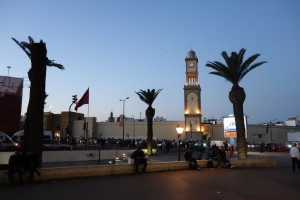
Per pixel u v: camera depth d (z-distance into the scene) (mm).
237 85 21297
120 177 13078
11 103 22969
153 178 12898
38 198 8711
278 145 46500
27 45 17031
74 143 40312
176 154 33000
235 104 21016
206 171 15617
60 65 18922
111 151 26609
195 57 79250
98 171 13398
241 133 20500
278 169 17375
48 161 23531
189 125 75438
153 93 31266
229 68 21297
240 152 20328
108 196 9109
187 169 16172
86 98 25812
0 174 11000
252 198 9023
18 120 23266
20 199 8570
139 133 82500
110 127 86875
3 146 22828
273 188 10766
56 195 9172
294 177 13805
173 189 10344
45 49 14578
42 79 14219
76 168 12781
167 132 79812
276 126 80812
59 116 85062
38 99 13891
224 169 16734
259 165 18531
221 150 17828
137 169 14164
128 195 9281
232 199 8859
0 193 9367
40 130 13719
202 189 10391
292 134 46031
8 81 23016
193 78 78312
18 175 11109
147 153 30266
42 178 11852
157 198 8883
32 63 14273
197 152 38875
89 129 85625
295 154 15617
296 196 9367
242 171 15906
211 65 21922
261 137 79000
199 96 76125
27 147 13508
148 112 30875
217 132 78938
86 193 9523
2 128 22562
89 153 25516
